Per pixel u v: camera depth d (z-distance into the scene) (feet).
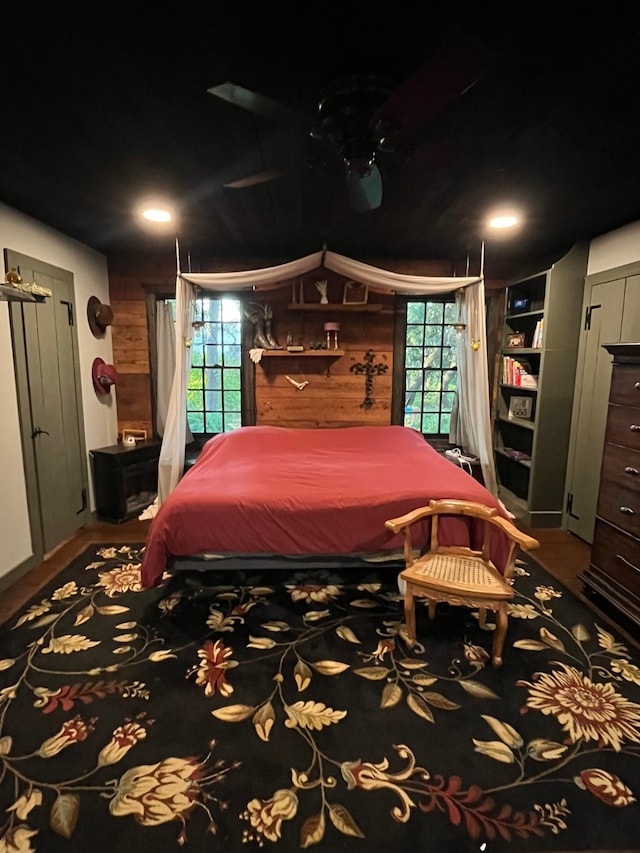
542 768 5.23
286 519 8.04
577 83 4.82
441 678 6.69
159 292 13.82
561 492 12.51
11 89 5.00
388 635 7.73
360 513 8.12
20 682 6.54
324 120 5.13
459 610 8.49
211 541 7.98
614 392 8.25
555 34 4.07
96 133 6.06
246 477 9.25
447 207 9.16
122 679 6.61
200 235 11.48
